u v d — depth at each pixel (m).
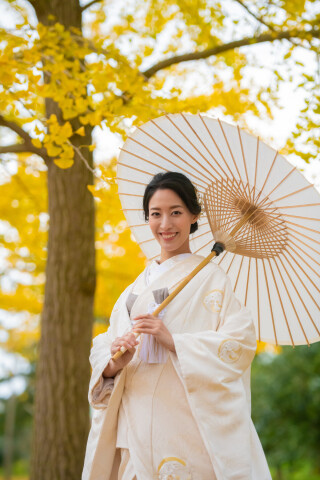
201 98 6.07
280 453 15.65
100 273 7.78
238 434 2.52
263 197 2.80
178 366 2.60
